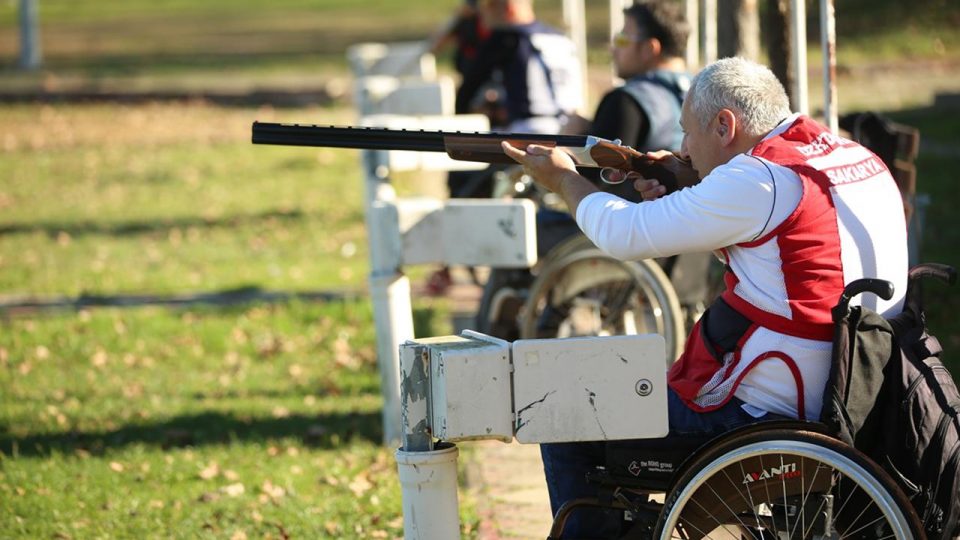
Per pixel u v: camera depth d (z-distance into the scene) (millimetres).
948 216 37875
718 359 12703
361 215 47406
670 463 12750
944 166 46469
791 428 11914
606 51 94438
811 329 12289
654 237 12477
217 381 27125
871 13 89875
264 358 29000
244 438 22812
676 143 21219
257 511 18891
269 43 123938
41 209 51406
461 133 13578
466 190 27469
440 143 13625
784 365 12367
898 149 18578
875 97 66875
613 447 12906
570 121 23469
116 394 26250
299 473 20766
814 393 12469
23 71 106812
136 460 21625
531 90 30328
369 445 22094
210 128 75625
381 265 21312
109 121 80125
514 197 26312
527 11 31203
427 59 64562
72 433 23312
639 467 12844
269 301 34031
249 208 50031
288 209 49312
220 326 31234
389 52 67375
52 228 47031
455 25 39688
